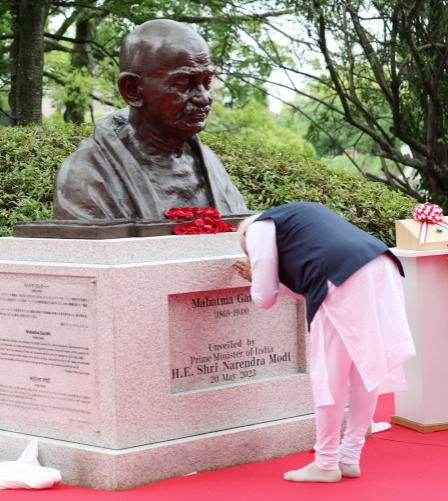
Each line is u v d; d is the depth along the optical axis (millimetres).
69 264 4398
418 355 5203
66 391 4445
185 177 5102
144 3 13133
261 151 9891
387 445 4910
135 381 4273
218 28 13266
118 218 4762
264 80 12617
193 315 4555
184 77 4793
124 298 4223
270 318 4859
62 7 14875
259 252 4148
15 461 4414
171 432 4406
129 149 4984
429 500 3812
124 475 4172
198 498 3953
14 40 13289
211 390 4562
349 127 13109
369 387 3934
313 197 8789
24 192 8406
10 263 4637
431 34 11414
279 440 4750
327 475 4133
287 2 10961
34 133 9516
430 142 11352
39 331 4551
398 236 5375
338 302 3979
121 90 4934
